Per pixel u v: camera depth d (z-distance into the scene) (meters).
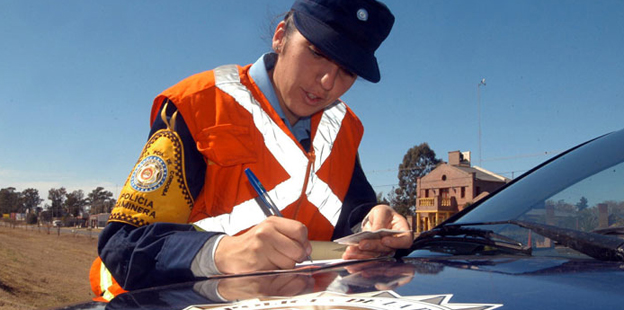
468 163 47.41
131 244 1.19
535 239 1.20
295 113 1.73
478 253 1.26
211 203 1.51
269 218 1.12
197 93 1.51
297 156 1.63
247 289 0.85
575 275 0.81
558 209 1.32
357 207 1.92
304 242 1.10
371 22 1.55
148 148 1.40
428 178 46.19
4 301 15.14
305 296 0.77
